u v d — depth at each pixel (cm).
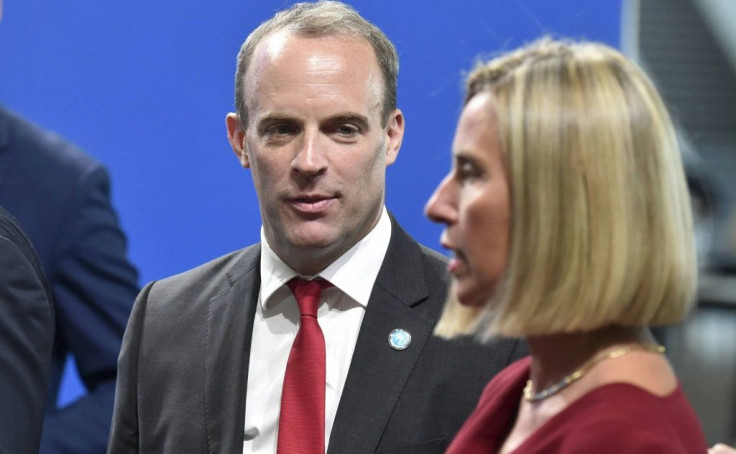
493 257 433
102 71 1107
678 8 1048
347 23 687
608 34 1058
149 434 709
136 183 1109
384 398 661
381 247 705
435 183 1083
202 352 710
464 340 676
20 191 1018
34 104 1109
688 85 1045
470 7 1072
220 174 1108
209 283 750
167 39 1106
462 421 658
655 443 384
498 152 429
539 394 451
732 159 1037
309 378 666
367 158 671
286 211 667
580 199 408
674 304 414
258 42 693
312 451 650
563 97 416
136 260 1106
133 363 735
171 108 1107
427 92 1080
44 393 691
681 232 414
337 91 659
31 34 1111
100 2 1106
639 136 411
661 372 427
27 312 673
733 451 509
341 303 693
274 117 660
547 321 414
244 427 677
